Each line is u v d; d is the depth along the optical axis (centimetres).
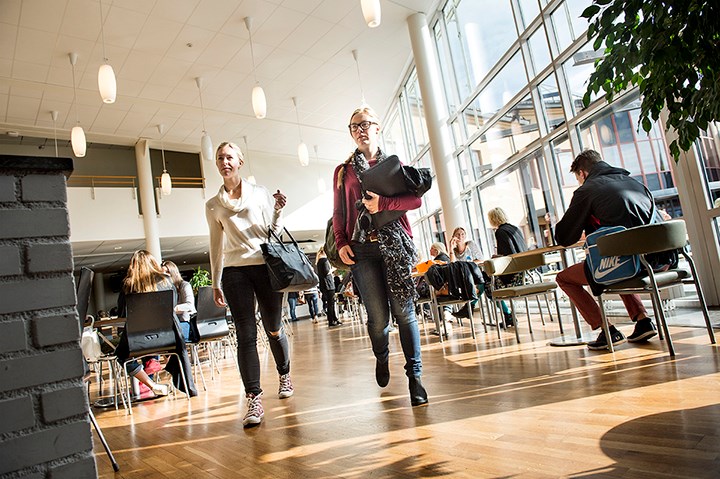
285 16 653
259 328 715
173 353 331
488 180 657
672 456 114
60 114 901
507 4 544
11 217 89
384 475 131
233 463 162
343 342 562
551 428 148
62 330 90
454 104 734
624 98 398
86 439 89
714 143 342
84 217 1056
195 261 1833
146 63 732
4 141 1066
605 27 110
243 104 944
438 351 362
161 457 184
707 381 174
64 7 573
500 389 210
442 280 410
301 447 169
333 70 836
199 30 659
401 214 208
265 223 260
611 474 110
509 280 450
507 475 119
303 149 858
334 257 234
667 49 99
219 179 1271
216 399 307
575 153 454
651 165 390
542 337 359
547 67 473
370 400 226
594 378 204
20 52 661
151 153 1193
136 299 315
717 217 345
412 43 711
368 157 228
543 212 541
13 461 82
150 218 1116
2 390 83
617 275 246
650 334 266
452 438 153
